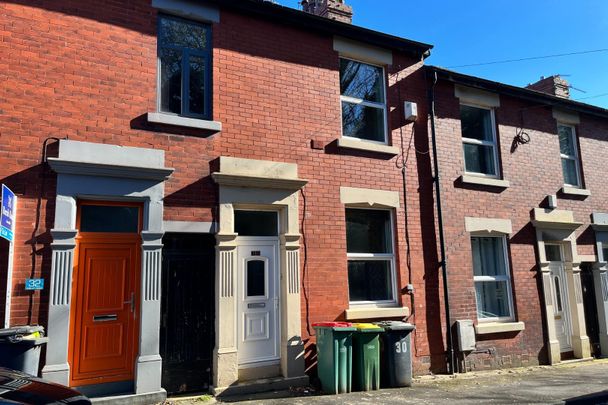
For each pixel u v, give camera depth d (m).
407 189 9.15
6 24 6.35
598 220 11.85
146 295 6.55
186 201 7.07
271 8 8.16
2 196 5.48
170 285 6.89
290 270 7.66
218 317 7.00
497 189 10.32
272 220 7.96
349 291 8.45
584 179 11.95
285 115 8.16
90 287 6.43
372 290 8.66
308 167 8.20
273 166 7.79
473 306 9.41
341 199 8.39
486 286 9.98
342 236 8.30
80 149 6.45
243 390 6.93
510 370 9.39
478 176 10.26
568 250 11.27
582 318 10.98
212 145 7.42
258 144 7.81
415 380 8.22
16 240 6.00
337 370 7.19
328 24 8.72
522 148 10.96
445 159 9.76
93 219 6.64
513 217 10.41
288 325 7.50
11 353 5.33
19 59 6.36
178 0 7.57
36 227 6.14
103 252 6.59
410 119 9.38
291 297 7.59
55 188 6.32
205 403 6.41
